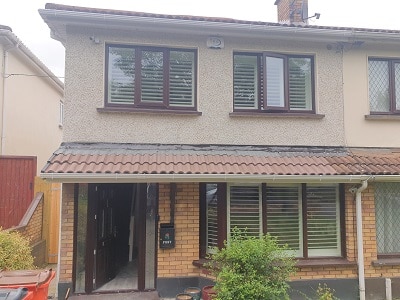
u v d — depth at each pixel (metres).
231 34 8.26
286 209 8.20
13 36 11.24
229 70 8.45
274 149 8.39
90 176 6.65
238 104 8.57
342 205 8.30
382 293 7.95
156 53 8.38
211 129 8.28
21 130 12.88
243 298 5.64
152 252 7.74
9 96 11.83
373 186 8.23
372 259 8.03
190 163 7.36
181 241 7.80
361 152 8.66
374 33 8.46
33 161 10.48
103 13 7.62
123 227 10.25
